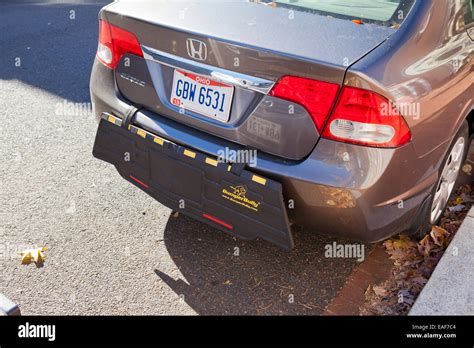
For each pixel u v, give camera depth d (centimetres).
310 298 281
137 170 289
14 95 502
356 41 240
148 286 286
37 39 647
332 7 273
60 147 419
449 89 271
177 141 268
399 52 238
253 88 241
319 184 234
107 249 312
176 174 269
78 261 302
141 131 278
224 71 247
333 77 223
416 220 292
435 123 263
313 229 255
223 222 262
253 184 243
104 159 304
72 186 370
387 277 295
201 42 250
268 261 305
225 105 253
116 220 336
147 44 274
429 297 265
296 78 229
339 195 234
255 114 245
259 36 242
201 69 255
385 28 252
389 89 226
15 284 284
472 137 358
